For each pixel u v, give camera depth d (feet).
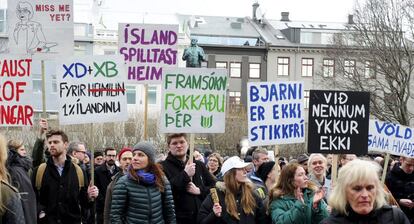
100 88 32.53
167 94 32.04
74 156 38.81
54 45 35.99
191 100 32.07
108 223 29.25
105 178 40.01
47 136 29.58
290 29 198.59
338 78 160.97
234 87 193.26
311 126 27.61
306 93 195.72
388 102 130.72
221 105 32.19
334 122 27.63
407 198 34.35
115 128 133.49
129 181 25.53
